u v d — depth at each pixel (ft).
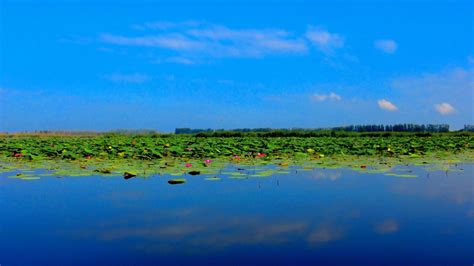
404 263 14.55
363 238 17.37
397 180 32.94
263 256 15.31
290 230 18.48
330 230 18.44
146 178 32.83
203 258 15.14
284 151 58.85
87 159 47.57
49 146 65.36
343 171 37.99
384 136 124.98
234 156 52.75
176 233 18.07
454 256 15.29
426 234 17.85
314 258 15.16
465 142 84.23
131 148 58.70
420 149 66.44
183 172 35.47
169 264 14.65
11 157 50.42
